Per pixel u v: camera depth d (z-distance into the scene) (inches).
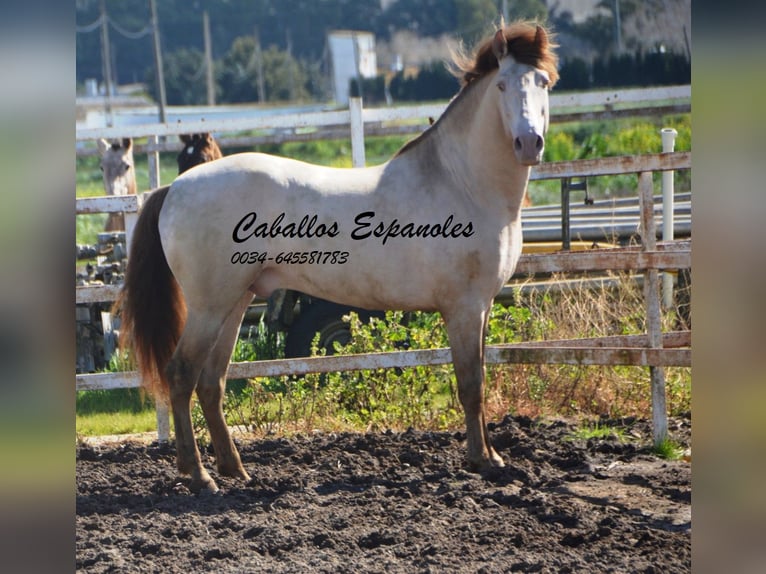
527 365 321.4
